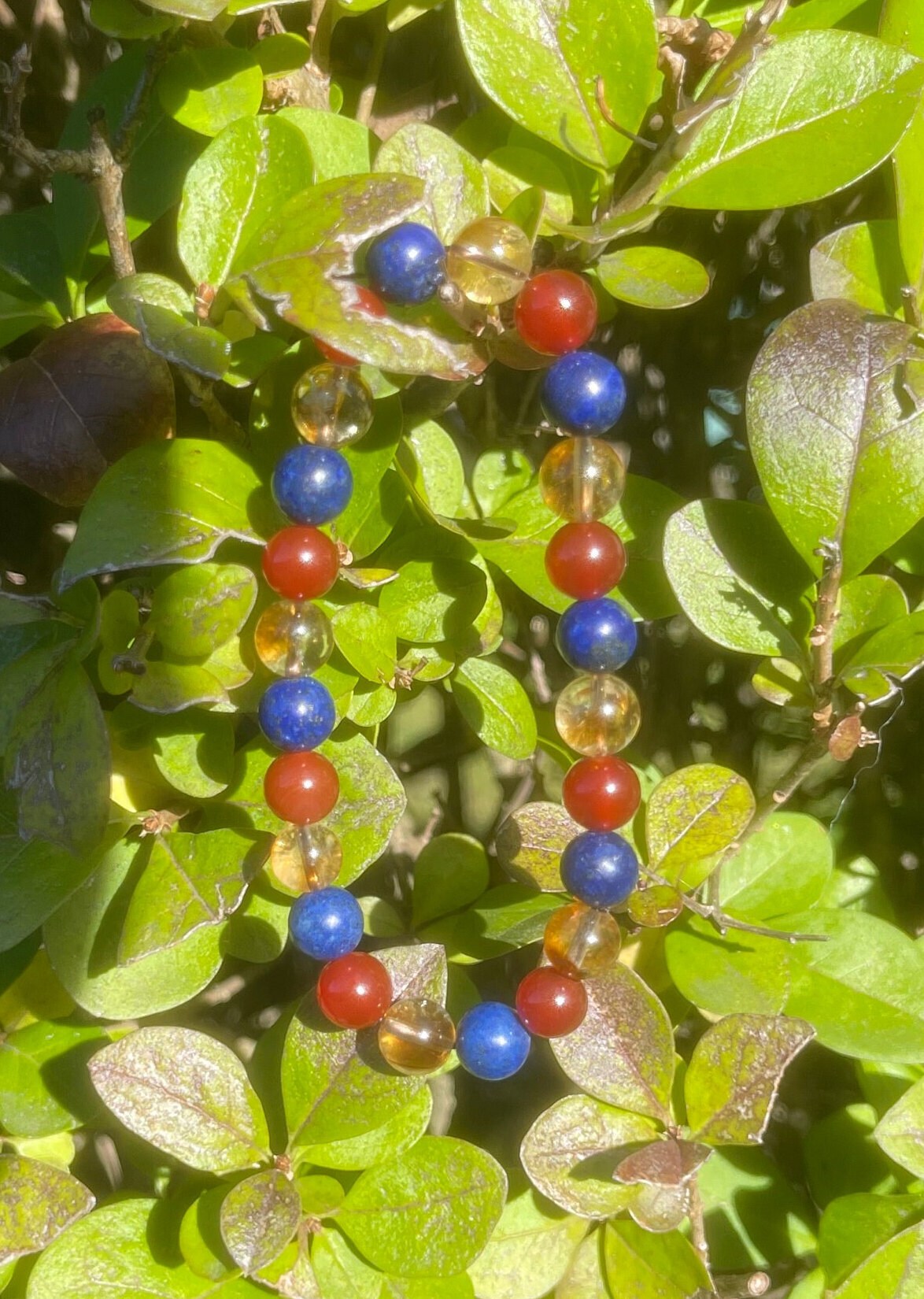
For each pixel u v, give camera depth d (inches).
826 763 8.4
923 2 6.1
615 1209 6.0
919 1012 6.7
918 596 8.1
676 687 8.5
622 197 6.2
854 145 5.9
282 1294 5.9
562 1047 6.2
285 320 5.7
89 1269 6.0
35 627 6.2
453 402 7.0
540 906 6.8
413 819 8.8
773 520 6.3
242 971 8.8
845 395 6.1
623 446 8.3
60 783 5.6
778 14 5.3
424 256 5.4
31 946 6.8
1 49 7.9
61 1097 6.4
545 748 7.4
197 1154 5.9
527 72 5.9
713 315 8.2
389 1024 5.8
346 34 7.7
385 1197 6.0
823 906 7.4
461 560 6.3
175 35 6.0
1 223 6.9
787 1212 7.3
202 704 5.9
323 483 5.6
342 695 6.2
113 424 6.0
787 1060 5.9
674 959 6.5
